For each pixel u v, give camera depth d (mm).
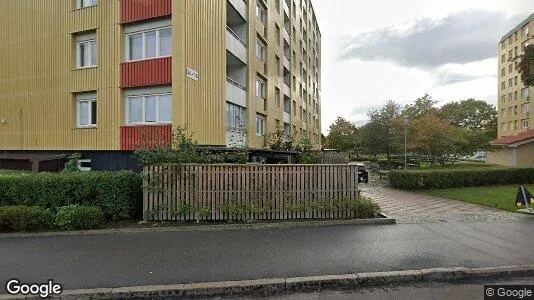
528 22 53656
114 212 7965
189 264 5180
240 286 4449
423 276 4801
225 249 5926
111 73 13625
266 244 6227
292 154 18641
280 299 4258
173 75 12469
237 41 17203
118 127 13531
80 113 14633
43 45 15070
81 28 14203
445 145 20297
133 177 8234
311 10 44938
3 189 7977
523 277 4898
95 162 14086
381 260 5328
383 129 29359
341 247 6031
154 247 6055
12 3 15859
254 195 8117
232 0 16438
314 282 4590
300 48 36219
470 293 4363
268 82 22750
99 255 5621
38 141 15133
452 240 6441
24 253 5738
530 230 7180
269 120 22844
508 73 60406
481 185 15648
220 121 14938
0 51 16125
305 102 39781
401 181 15578
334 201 8234
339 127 57688
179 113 12344
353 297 4270
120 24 13516
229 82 16156
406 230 7277
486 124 65375
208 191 8031
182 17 12422
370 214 8297
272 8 24172
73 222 7215
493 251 5734
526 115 54500
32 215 7148
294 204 8148
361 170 20578
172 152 8406
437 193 13461
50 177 7980
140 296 4316
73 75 14398
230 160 9109
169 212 7965
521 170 16078
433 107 33688
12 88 15820
